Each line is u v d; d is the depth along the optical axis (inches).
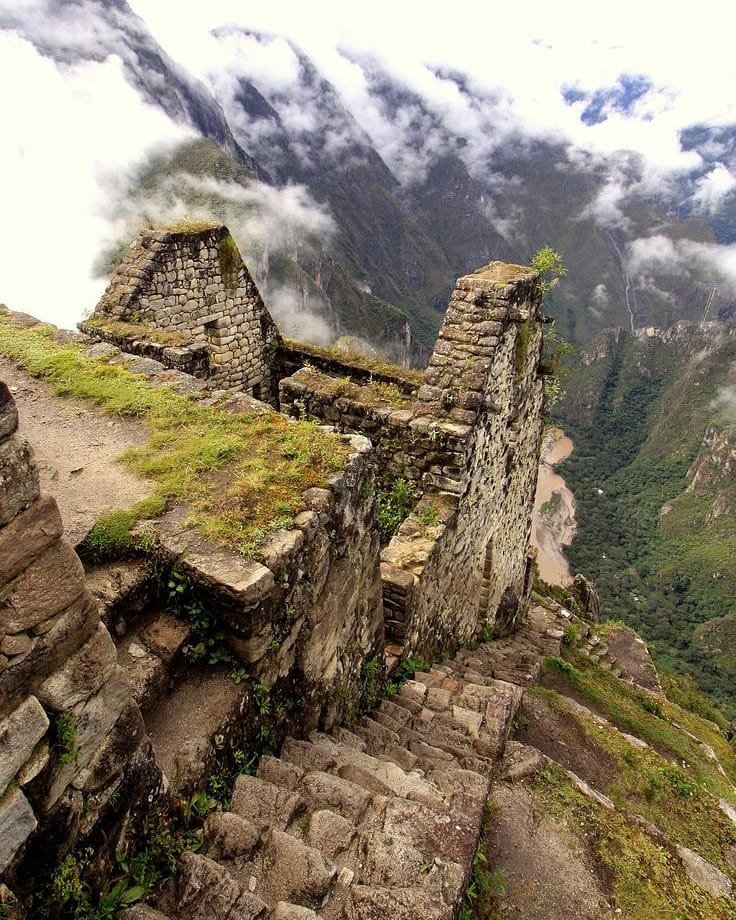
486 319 354.0
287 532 172.9
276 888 129.7
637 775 295.0
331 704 213.3
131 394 251.4
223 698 160.6
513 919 174.7
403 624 296.8
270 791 153.0
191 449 211.3
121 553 169.2
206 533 171.2
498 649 474.9
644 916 182.5
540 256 422.6
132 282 386.3
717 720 647.1
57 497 188.1
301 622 182.2
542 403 514.3
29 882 104.3
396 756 209.3
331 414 377.1
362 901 128.6
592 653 628.4
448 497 350.6
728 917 188.2
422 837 151.3
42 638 100.1
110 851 120.0
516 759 238.1
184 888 123.5
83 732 109.4
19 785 97.3
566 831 207.2
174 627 163.8
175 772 143.5
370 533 221.9
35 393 257.1
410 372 452.8
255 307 474.6
